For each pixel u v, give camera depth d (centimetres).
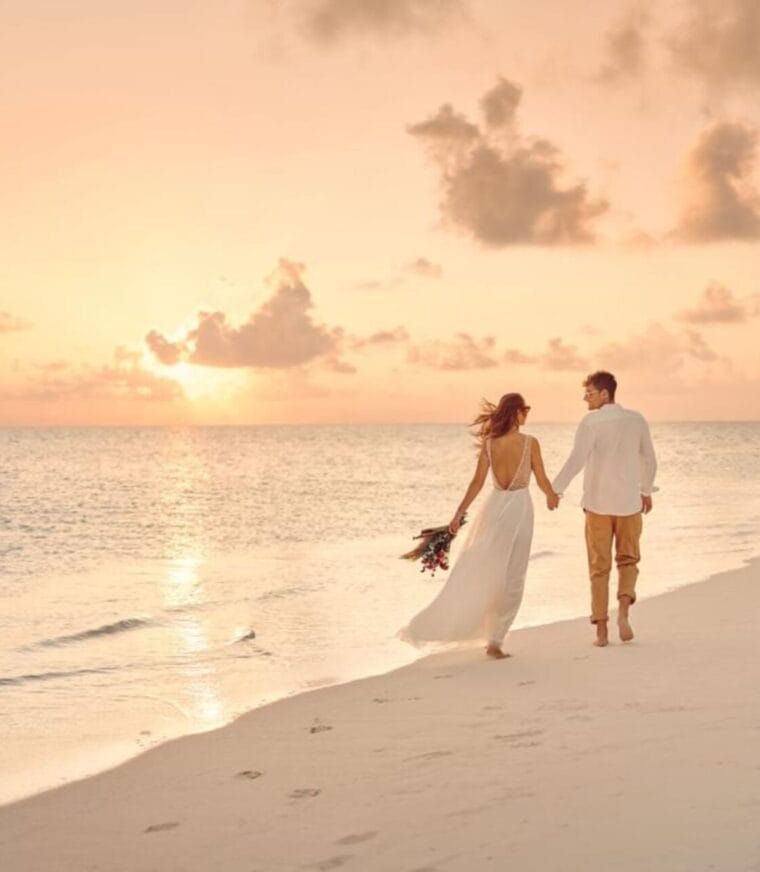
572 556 1800
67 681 881
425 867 384
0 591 1523
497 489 867
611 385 886
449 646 969
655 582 1399
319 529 2698
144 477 6219
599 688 695
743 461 7688
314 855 410
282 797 500
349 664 934
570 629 988
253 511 3438
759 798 423
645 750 524
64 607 1346
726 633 912
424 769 527
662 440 15838
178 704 793
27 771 610
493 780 495
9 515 3331
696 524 2381
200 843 440
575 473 876
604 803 439
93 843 455
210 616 1228
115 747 666
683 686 682
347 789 504
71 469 7506
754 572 1405
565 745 551
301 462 8938
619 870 359
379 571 1689
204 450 13125
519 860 380
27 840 468
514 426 864
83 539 2506
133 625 1170
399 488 4866
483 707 664
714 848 370
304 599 1363
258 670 915
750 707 606
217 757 595
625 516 873
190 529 2750
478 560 852
